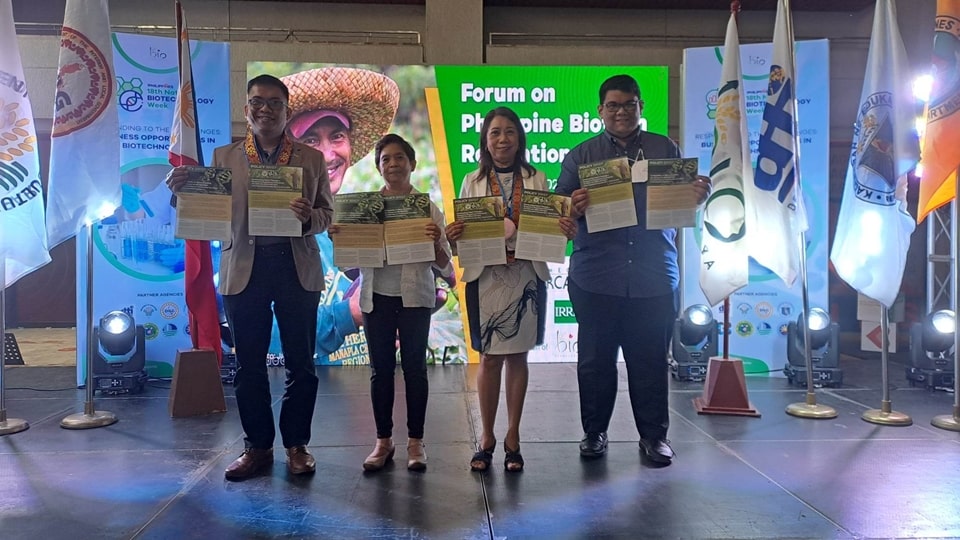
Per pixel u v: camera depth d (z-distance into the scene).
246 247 3.04
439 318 6.31
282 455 3.46
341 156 6.23
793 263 4.41
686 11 7.81
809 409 4.37
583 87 6.35
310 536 2.47
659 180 3.08
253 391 3.15
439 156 6.31
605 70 6.35
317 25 7.64
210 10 7.59
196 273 4.55
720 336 5.85
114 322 5.07
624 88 3.20
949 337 5.11
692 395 5.03
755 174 4.54
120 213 4.92
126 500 2.85
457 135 6.32
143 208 5.46
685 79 5.80
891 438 3.80
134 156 5.32
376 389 3.21
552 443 3.67
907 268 7.08
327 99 6.20
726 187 4.32
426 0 6.88
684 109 5.83
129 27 7.31
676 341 5.71
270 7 7.63
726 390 4.40
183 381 4.43
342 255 3.06
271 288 3.08
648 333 3.29
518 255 2.99
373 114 6.25
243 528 2.55
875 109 4.20
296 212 2.94
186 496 2.89
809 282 5.66
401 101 6.28
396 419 4.29
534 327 3.08
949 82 3.96
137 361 5.18
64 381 5.70
